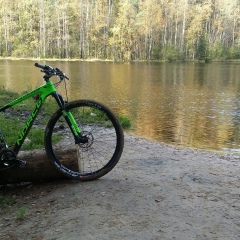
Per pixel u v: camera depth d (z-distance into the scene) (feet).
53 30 328.08
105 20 345.51
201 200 10.89
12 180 12.41
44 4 347.77
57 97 12.02
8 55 319.27
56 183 12.62
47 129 12.16
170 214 9.82
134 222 9.34
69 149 12.69
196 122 41.37
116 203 10.55
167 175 13.62
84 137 11.99
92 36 329.72
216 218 9.65
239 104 58.80
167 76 125.08
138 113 47.62
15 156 11.88
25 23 332.80
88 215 9.80
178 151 19.63
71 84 88.89
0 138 12.37
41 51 316.19
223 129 36.94
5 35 322.55
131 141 22.04
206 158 17.89
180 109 52.37
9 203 11.23
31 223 9.69
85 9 348.59
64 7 337.11
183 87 87.40
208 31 367.66
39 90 12.06
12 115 28.14
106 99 62.44
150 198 10.93
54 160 12.30
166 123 39.81
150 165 15.39
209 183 12.72
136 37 318.45
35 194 11.84
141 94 71.51
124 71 151.43
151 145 21.13
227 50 328.70
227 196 11.34
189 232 8.84
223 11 379.14
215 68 185.88
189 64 237.45
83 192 11.50
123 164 15.39
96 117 27.30
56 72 12.03
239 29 369.09
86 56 319.47
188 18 357.41
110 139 20.85
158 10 337.52
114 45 313.53
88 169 14.43
